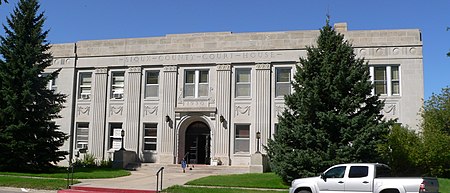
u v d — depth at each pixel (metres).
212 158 32.22
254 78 32.50
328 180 16.16
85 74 35.69
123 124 34.09
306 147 21.36
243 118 32.25
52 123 28.36
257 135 31.05
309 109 21.38
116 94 34.59
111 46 35.12
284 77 32.22
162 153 32.94
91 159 32.81
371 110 22.22
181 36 34.00
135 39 34.75
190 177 26.25
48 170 27.64
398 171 24.42
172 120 33.16
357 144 20.41
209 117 32.66
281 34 32.44
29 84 26.98
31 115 27.48
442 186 20.91
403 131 24.89
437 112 25.39
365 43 31.20
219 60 33.06
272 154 22.81
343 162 20.30
